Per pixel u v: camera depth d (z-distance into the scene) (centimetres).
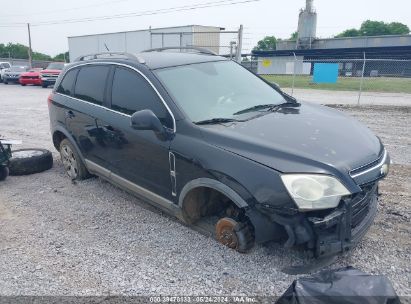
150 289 307
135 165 411
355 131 353
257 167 299
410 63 4069
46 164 611
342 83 2714
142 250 364
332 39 5631
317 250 287
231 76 444
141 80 406
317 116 381
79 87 510
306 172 283
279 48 6244
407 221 401
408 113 1184
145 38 3234
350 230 294
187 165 344
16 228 421
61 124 542
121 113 426
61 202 486
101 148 463
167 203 381
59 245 380
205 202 370
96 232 404
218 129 340
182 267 333
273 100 426
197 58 456
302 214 284
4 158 558
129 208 461
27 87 2511
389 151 689
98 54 523
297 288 245
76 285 316
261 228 302
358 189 288
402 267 321
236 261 334
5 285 319
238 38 2066
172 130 361
